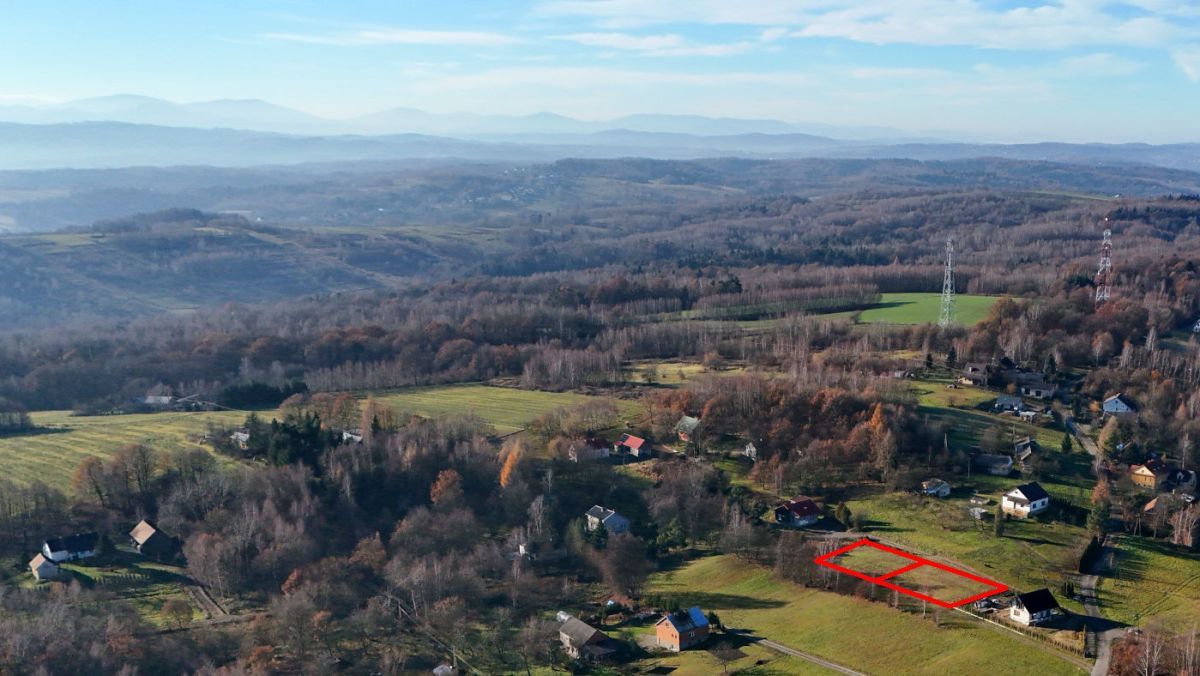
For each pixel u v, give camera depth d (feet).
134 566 523.70
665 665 411.75
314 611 460.14
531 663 426.92
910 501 553.23
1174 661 359.87
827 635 417.28
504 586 505.66
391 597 491.31
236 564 509.76
